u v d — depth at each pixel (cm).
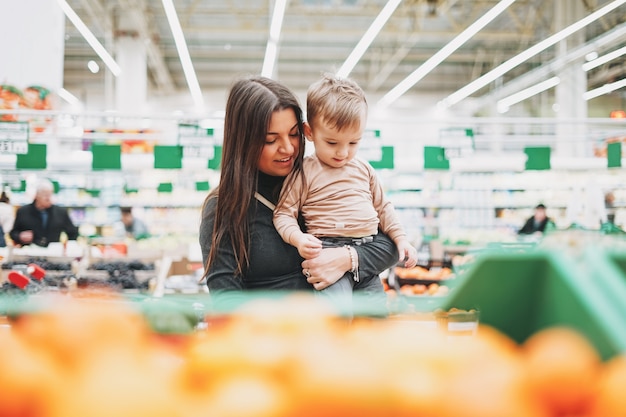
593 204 652
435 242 547
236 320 57
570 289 53
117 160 501
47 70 756
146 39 1367
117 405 39
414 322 61
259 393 43
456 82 1881
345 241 140
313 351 47
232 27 1418
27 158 497
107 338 50
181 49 1059
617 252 56
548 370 45
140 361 48
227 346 49
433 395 42
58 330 50
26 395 43
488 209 715
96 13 1231
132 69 1393
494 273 61
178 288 414
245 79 135
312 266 128
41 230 564
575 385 44
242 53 1628
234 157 132
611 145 599
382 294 136
